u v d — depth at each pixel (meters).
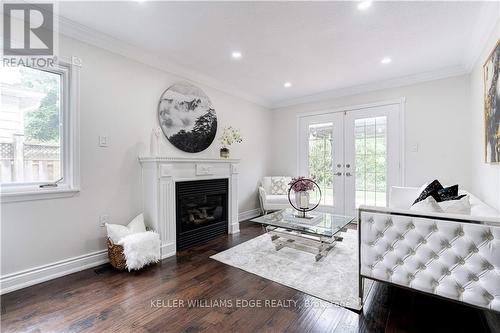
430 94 3.47
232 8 2.02
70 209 2.29
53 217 2.19
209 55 2.92
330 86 4.08
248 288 1.98
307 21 2.21
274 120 5.16
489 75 2.18
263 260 2.55
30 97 2.14
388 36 2.47
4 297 1.85
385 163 3.86
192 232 3.05
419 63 3.14
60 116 2.29
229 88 4.05
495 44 2.07
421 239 1.51
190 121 3.40
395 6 1.99
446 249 1.43
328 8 2.02
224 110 4.03
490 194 2.34
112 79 2.58
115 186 2.61
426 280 1.49
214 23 2.25
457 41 2.57
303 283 2.06
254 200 4.76
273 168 5.15
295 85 4.03
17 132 2.08
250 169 4.64
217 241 3.22
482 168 2.63
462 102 3.24
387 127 3.84
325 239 2.71
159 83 3.04
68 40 2.26
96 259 2.45
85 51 2.37
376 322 1.55
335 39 2.53
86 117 2.38
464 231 1.37
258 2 1.95
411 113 3.63
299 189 2.90
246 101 4.52
